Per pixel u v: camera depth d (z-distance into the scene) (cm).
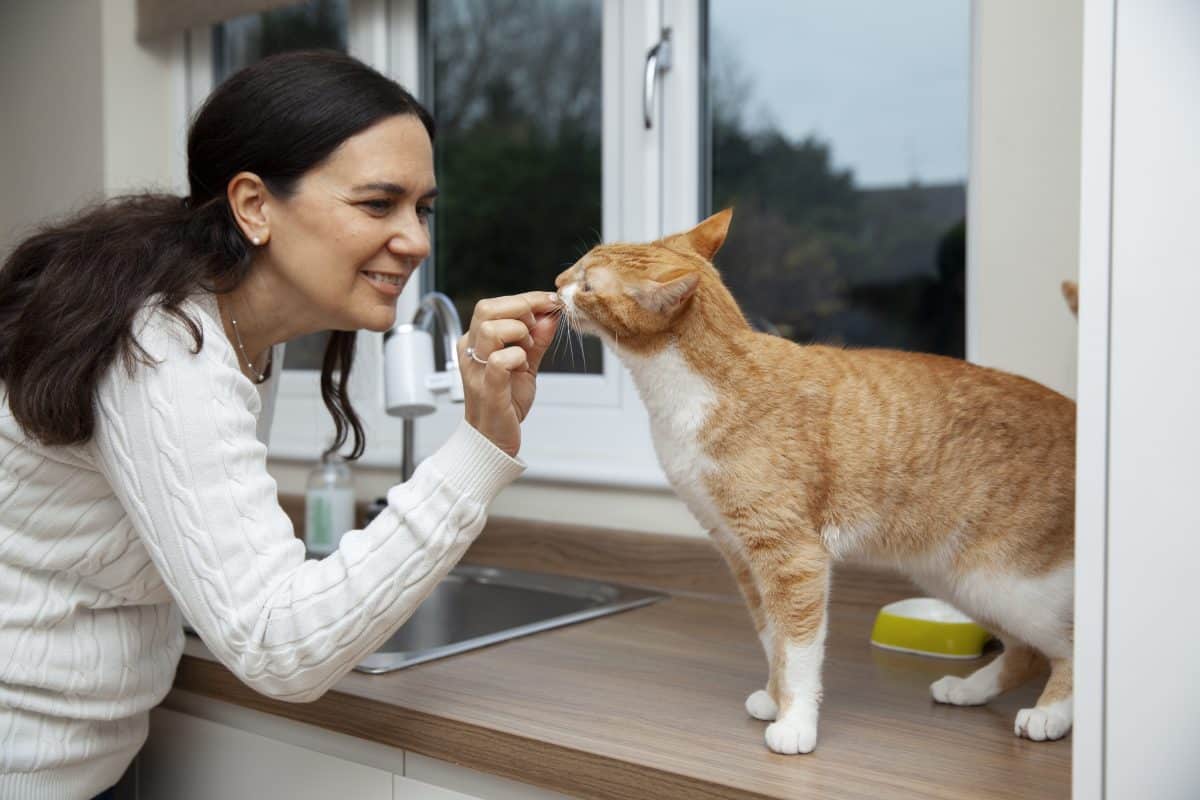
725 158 198
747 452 94
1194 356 62
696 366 96
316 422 208
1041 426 98
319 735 106
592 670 110
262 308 97
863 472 95
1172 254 62
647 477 156
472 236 197
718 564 147
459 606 156
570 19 181
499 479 87
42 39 217
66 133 214
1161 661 64
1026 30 126
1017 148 127
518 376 93
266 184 90
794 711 88
